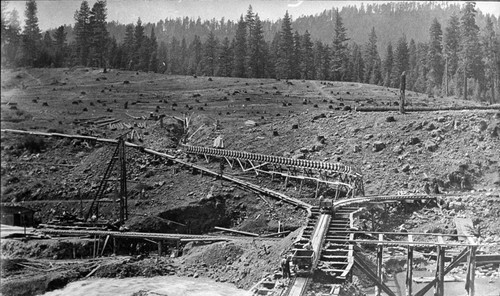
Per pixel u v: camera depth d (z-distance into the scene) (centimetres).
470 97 15238
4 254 8188
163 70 18900
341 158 10119
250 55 17925
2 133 11562
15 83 13962
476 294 6122
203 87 15662
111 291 6681
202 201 9281
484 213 8250
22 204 9906
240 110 13212
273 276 5597
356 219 7838
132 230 8962
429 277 6825
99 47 17100
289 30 17712
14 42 13788
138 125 12219
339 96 14575
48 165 10919
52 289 6862
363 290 6288
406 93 15238
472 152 9638
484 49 15450
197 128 12212
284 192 9431
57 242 8269
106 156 10931
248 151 10869
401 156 9788
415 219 8319
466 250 6141
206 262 7569
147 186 9956
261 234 8531
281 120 12106
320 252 5875
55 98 13612
